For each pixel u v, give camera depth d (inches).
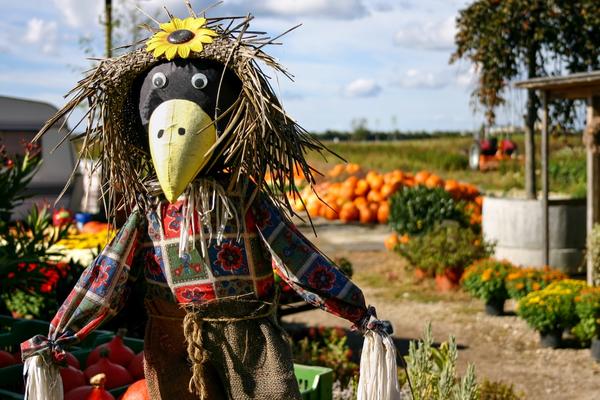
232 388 113.7
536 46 521.0
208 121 112.5
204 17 120.9
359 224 698.2
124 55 117.4
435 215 534.9
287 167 122.3
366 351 116.4
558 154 975.6
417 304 423.2
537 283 367.6
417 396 168.9
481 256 449.1
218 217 114.4
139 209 119.6
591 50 518.3
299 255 116.5
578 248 460.1
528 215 453.4
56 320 114.0
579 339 331.6
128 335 219.3
